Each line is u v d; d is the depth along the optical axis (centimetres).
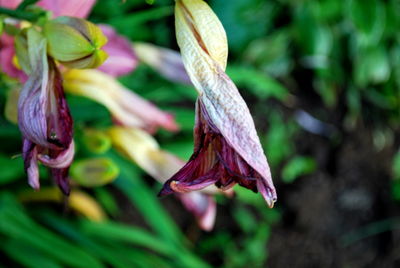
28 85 38
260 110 96
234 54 98
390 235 97
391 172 101
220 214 91
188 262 68
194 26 36
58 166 38
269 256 90
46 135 37
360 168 100
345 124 101
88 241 64
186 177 35
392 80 104
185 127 77
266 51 99
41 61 38
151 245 67
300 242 93
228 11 95
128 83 75
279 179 94
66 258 59
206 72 36
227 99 35
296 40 100
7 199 61
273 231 92
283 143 96
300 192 95
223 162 35
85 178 53
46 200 66
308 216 94
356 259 95
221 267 87
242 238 90
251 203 91
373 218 98
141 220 85
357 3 98
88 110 57
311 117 100
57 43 39
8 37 47
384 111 104
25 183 65
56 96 39
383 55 102
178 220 88
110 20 62
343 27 101
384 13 99
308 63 100
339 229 96
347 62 102
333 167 99
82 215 69
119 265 62
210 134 35
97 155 64
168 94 78
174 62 60
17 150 63
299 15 98
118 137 52
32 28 39
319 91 102
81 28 39
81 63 39
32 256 60
